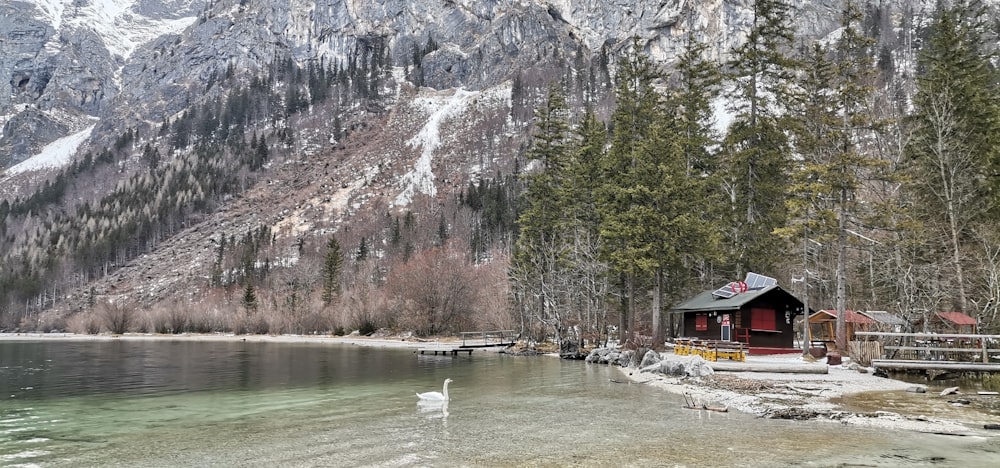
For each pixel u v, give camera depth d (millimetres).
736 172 42531
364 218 152125
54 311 136250
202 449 13148
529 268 51906
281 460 12070
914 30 137500
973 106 33156
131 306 111688
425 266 71375
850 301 43688
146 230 173125
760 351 34656
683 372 26219
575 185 48750
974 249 32812
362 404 19922
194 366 36062
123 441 14125
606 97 192750
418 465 11531
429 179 175625
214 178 199000
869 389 21453
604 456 12141
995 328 29891
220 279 127875
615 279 44156
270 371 32531
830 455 12016
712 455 12117
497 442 13570
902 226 30469
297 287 107500
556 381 25922
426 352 45719
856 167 34094
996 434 13898
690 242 38875
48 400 21500
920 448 12539
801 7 173500
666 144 40188
